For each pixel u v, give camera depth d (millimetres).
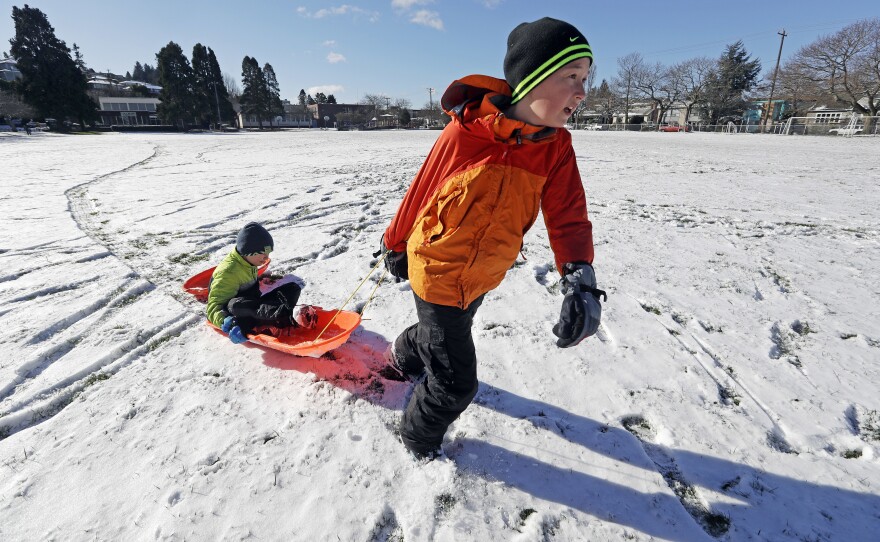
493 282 1702
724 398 2283
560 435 2020
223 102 69250
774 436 2023
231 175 10109
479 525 1595
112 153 16969
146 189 8242
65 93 48031
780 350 2713
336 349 2682
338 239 4957
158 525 1577
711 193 7629
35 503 1664
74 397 2273
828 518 1635
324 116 94312
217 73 67750
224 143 24266
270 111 78062
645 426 2105
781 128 40125
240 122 81562
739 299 3389
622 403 2234
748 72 57281
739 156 14469
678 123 70500
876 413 2154
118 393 2277
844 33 41344
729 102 56969
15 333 2826
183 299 3383
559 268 1773
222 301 2803
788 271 3959
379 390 2314
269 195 7504
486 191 1524
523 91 1421
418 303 1711
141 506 1651
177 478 1770
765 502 1705
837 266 4082
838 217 5895
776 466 1863
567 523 1614
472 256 1582
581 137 29812
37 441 1961
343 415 2127
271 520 1601
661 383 2383
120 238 5027
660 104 63938
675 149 17578
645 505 1689
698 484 1786
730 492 1751
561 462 1875
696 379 2410
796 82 46000
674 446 1968
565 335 1591
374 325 2990
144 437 1983
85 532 1553
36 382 2365
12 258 4297
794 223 5613
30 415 2135
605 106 68688
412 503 1674
